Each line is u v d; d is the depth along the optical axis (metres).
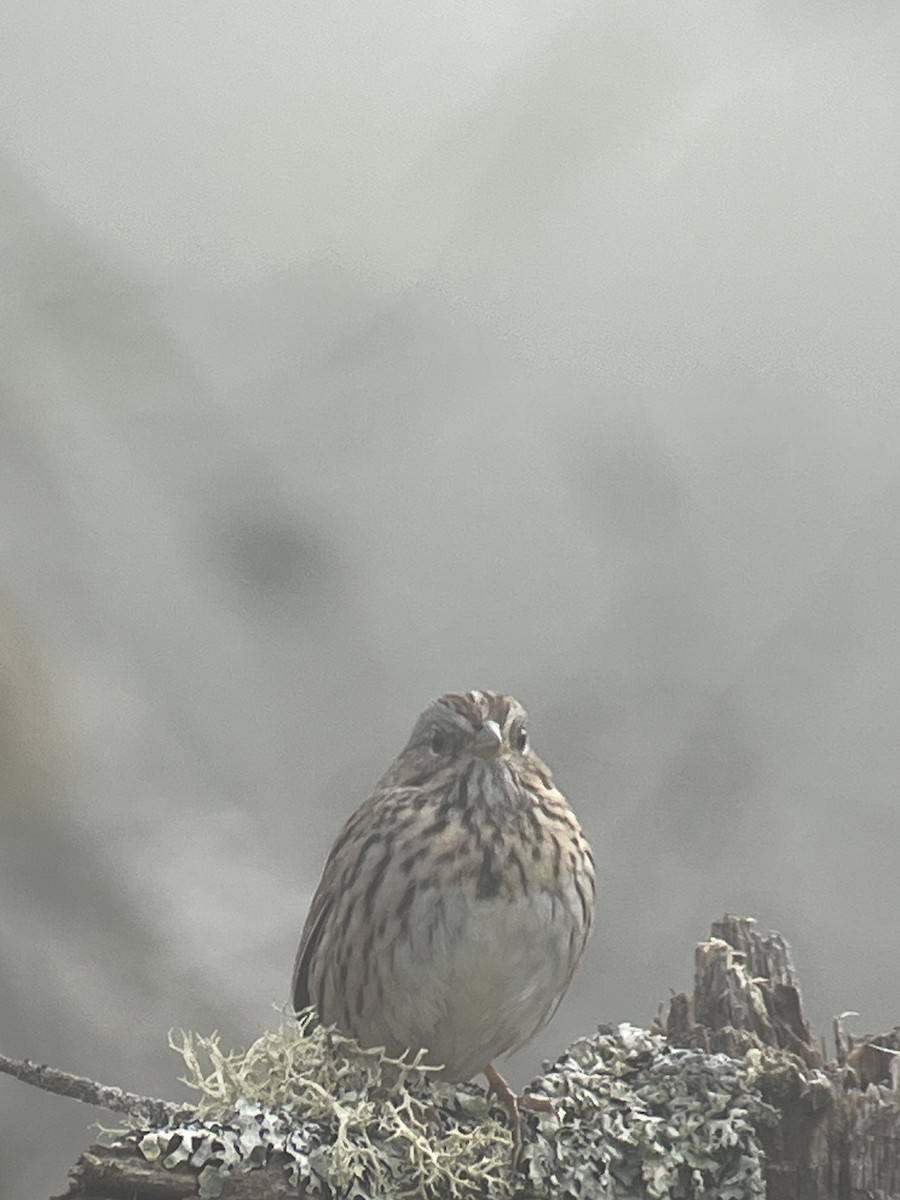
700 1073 6.56
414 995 7.38
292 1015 6.66
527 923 7.36
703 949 7.11
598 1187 6.40
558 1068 6.80
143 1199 5.97
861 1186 6.39
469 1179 6.41
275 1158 6.07
